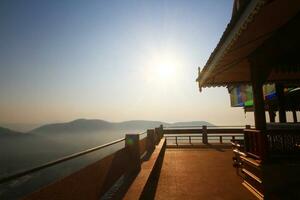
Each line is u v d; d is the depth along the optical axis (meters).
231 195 6.18
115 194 5.00
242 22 4.20
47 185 2.48
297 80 10.22
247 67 7.80
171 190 6.76
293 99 11.34
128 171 6.88
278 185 5.60
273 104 12.81
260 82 6.28
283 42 5.01
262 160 5.98
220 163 10.52
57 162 2.68
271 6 3.84
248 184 6.82
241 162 8.21
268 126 8.35
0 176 1.87
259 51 6.13
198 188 6.89
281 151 6.27
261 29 4.92
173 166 10.15
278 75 9.36
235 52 6.19
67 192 2.90
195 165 10.24
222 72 8.08
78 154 3.24
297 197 5.38
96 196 3.99
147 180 6.20
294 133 6.24
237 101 15.55
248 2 3.78
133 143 7.22
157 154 9.70
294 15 4.39
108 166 4.80
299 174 5.60
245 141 7.25
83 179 3.44
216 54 6.31
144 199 5.61
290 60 6.78
